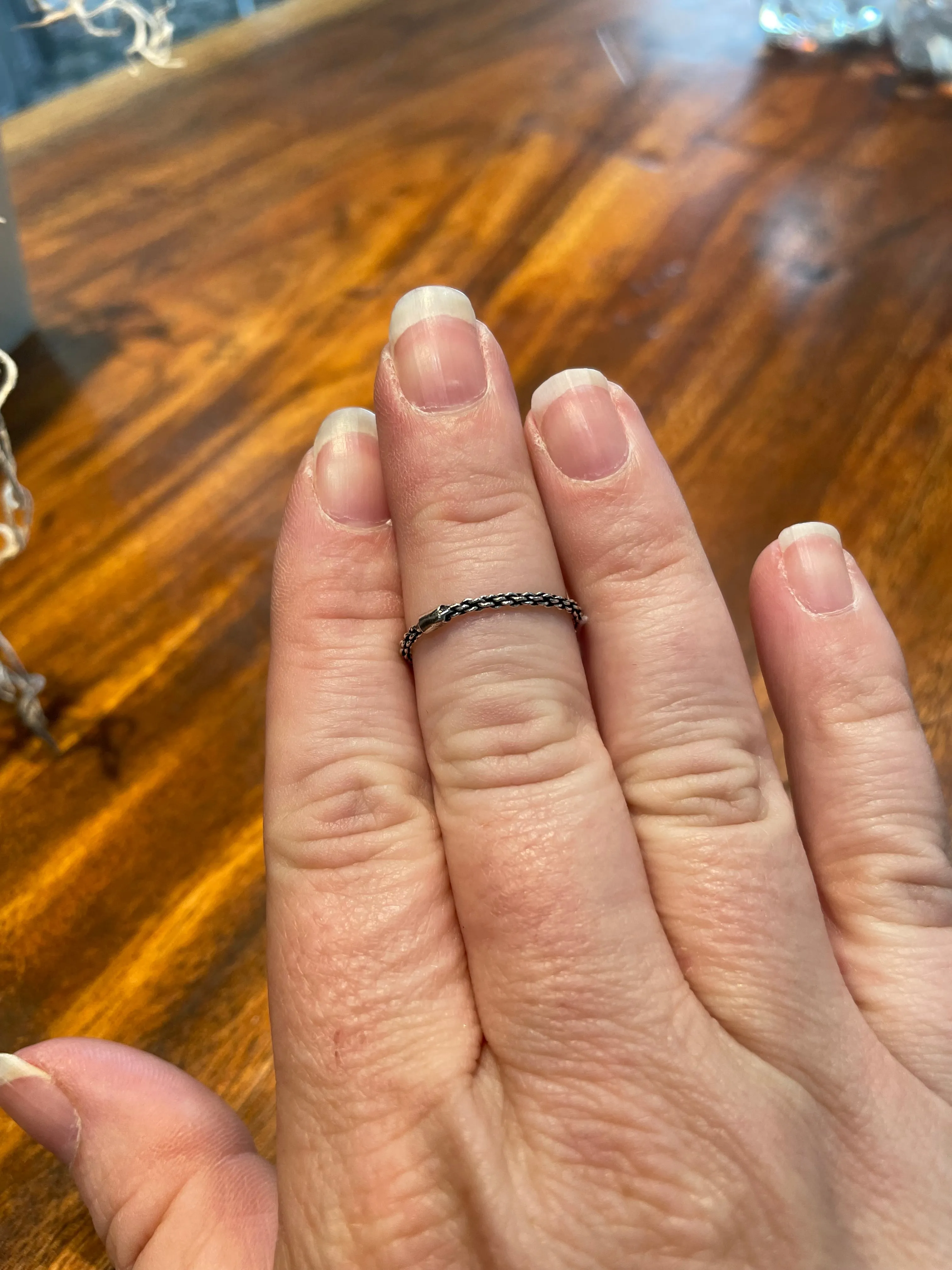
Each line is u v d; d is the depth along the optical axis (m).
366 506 0.11
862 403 0.18
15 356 0.19
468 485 0.10
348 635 0.11
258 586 0.16
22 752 0.14
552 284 0.20
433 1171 0.09
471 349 0.11
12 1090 0.11
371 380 0.19
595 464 0.11
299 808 0.10
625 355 0.19
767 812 0.10
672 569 0.11
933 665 0.15
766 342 0.19
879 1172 0.09
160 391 0.19
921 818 0.11
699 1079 0.09
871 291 0.20
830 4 0.26
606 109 0.24
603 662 0.11
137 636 0.15
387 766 0.10
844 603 0.12
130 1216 0.10
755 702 0.11
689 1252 0.08
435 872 0.10
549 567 0.11
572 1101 0.09
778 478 0.17
